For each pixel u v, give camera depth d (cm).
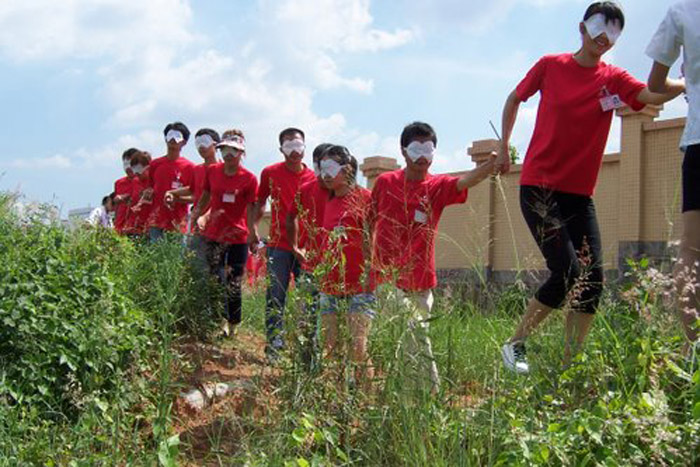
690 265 486
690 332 470
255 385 520
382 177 610
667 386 455
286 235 788
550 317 565
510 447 417
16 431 487
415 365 457
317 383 475
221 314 823
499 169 573
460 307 644
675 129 1062
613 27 554
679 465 378
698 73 498
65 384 552
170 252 833
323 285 513
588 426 404
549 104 571
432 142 588
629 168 1106
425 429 431
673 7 513
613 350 493
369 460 435
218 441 493
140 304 725
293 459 435
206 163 938
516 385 484
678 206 1036
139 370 579
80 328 575
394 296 485
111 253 777
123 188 1257
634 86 551
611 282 629
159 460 445
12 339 548
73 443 481
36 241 654
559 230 543
